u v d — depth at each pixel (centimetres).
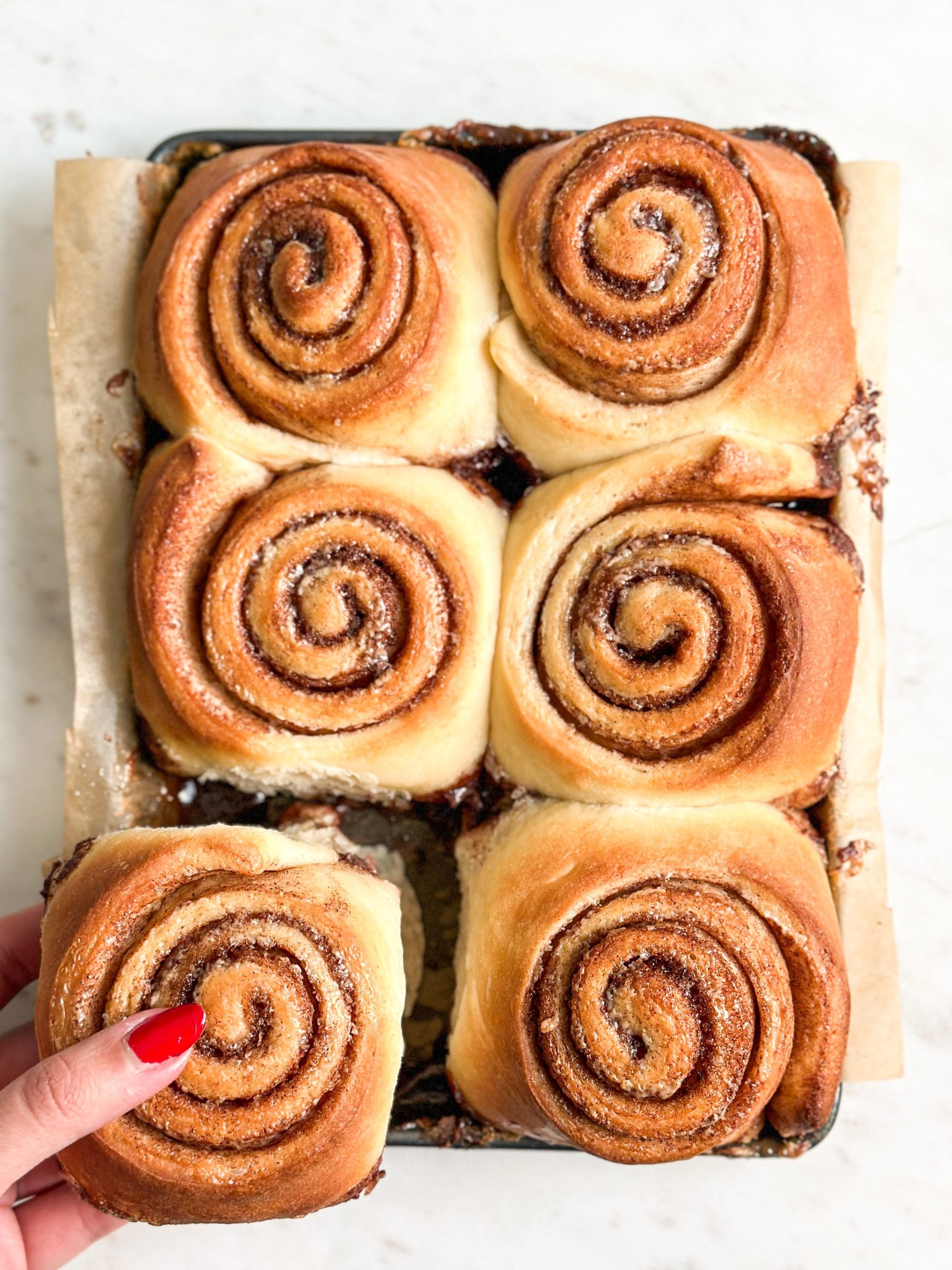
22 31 35
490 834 29
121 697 31
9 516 35
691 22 35
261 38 35
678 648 27
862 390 30
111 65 35
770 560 27
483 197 30
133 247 32
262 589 27
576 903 26
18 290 35
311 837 29
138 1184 25
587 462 29
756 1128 28
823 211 29
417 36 35
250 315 28
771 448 28
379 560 28
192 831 26
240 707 28
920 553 35
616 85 35
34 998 34
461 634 28
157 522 28
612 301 27
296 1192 25
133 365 31
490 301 29
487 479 30
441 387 28
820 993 26
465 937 29
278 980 25
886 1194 34
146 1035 24
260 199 28
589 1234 34
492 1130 29
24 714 34
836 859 30
